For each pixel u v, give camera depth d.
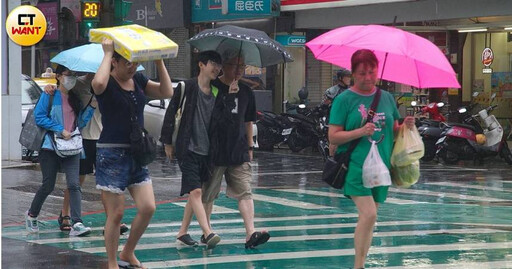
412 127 12.95
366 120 12.66
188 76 54.84
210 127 15.83
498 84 45.69
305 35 48.50
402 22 42.25
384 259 15.58
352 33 12.66
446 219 20.88
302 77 50.28
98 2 30.41
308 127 41.59
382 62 12.94
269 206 23.11
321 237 18.03
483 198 25.03
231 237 18.03
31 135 17.45
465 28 43.59
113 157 12.95
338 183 12.82
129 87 13.06
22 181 27.22
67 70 16.95
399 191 26.64
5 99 32.56
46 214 21.16
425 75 12.63
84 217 20.80
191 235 18.23
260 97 48.75
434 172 32.62
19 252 15.84
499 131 35.62
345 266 14.90
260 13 46.56
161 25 54.03
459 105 45.84
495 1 37.84
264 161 37.31
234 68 15.91
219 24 52.16
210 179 16.33
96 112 18.30
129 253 13.89
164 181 28.77
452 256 15.90
